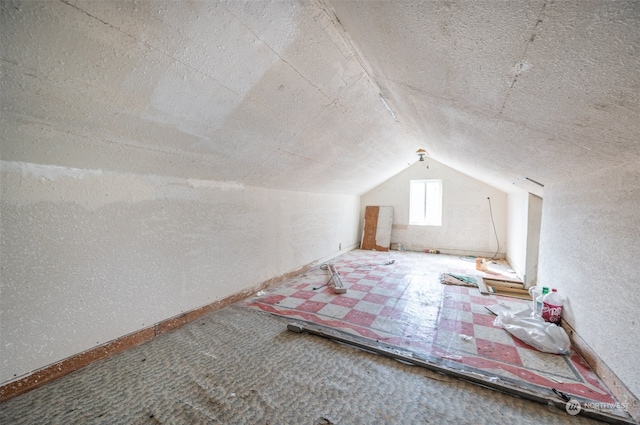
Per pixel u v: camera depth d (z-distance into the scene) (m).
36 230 1.36
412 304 2.60
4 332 1.27
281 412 1.23
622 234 1.31
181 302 2.11
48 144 1.28
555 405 1.26
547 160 1.64
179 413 1.22
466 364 1.60
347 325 2.13
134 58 1.06
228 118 1.63
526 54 0.72
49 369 1.41
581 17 0.52
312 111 1.91
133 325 1.79
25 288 1.33
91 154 1.46
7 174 1.26
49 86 1.03
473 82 1.05
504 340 1.90
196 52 1.13
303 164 2.78
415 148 4.32
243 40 1.16
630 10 0.46
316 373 1.53
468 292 2.96
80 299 1.53
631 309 1.23
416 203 5.66
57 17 0.84
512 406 1.28
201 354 1.70
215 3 0.96
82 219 1.53
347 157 3.15
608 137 1.00
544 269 2.40
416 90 1.51
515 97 1.00
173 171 1.95
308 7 1.11
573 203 1.85
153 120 1.41
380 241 5.59
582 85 0.74
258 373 1.52
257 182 2.75
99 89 1.12
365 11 0.95
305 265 3.88
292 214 3.52
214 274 2.40
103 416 1.19
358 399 1.32
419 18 0.80
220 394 1.34
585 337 1.65
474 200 5.00
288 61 1.38
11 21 0.80
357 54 1.49
